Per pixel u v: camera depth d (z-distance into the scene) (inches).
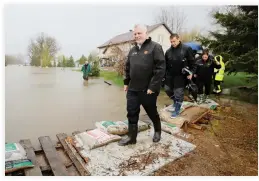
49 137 130.0
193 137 141.5
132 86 116.1
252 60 267.6
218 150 123.6
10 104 228.1
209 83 242.1
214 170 102.3
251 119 185.8
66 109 213.5
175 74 162.4
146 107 118.9
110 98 272.8
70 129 157.2
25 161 100.0
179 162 108.0
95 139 118.4
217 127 163.2
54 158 107.5
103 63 936.3
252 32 308.7
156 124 126.6
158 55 109.8
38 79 474.0
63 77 536.7
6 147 105.6
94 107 224.2
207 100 234.5
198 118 165.0
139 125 142.9
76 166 101.3
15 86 353.4
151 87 110.0
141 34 110.7
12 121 171.8
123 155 110.2
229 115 196.2
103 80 481.4
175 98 165.2
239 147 128.6
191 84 198.1
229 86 395.9
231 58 301.4
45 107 219.3
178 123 154.9
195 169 102.3
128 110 118.3
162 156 110.9
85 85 391.2
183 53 156.7
